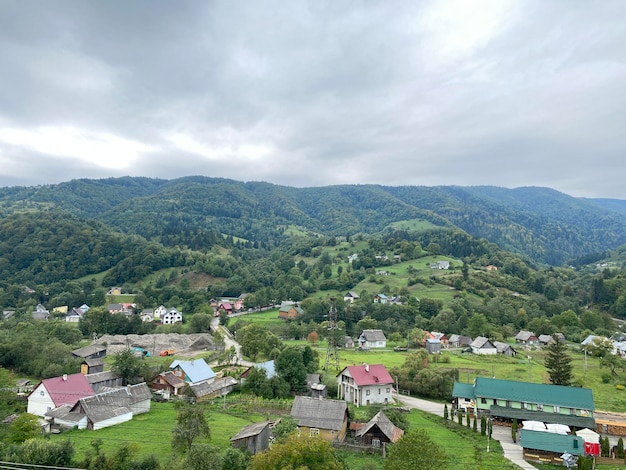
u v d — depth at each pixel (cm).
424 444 4916
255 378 10125
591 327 18900
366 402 9612
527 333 17588
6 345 11088
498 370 12631
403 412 9031
